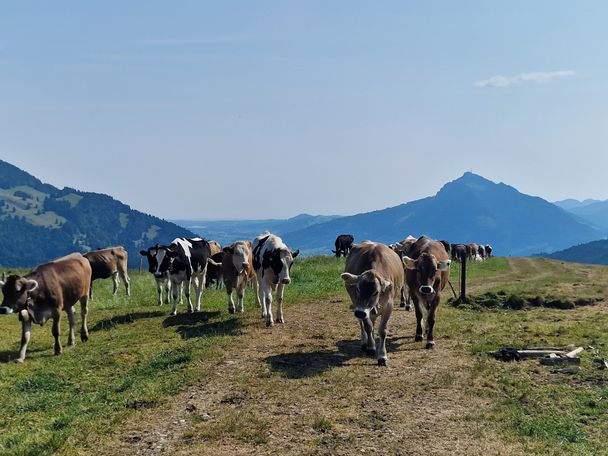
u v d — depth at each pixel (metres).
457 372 13.65
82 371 15.37
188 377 13.56
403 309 22.52
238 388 12.69
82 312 19.25
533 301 24.09
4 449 9.89
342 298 25.53
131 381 13.76
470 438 9.95
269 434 10.23
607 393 11.96
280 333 18.06
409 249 21.27
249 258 21.81
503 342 16.44
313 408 11.41
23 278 16.55
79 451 9.76
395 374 13.53
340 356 15.23
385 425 10.56
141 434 10.43
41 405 12.62
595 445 9.61
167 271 22.44
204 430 10.41
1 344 18.84
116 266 29.61
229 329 18.83
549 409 11.24
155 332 19.41
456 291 28.25
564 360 14.20
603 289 28.91
